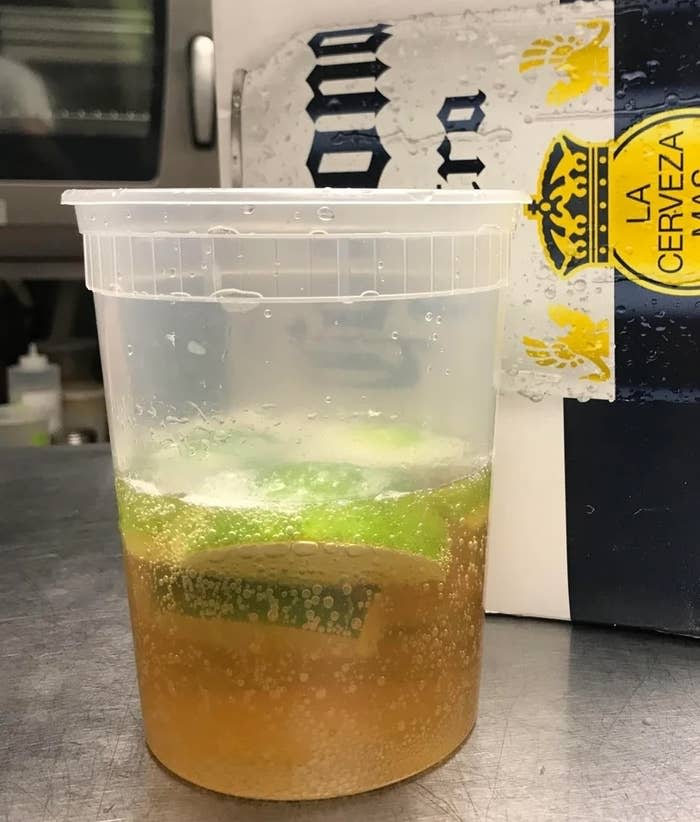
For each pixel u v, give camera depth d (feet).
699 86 0.87
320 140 1.02
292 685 0.70
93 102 2.11
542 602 1.03
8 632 1.09
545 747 0.82
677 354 0.92
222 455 0.71
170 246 0.70
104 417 2.60
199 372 0.71
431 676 0.75
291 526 0.68
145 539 0.74
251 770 0.73
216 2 1.03
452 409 0.75
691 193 0.88
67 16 2.06
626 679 0.93
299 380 0.70
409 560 0.72
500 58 0.93
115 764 0.81
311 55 1.01
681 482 0.94
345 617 0.70
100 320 0.77
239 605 0.69
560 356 0.96
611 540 0.98
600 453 0.97
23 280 2.49
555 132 0.92
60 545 1.40
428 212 0.70
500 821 0.71
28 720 0.89
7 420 2.39
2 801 0.76
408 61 0.97
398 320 0.71
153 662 0.76
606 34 0.89
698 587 0.96
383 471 0.72
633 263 0.91
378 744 0.73
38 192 2.15
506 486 1.01
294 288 0.69
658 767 0.78
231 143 1.06
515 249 0.95
